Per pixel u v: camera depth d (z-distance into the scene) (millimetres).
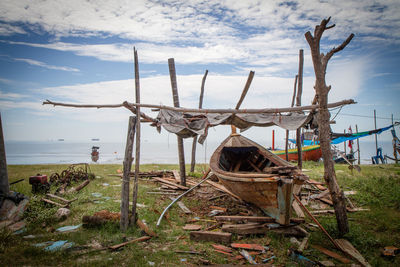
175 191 10906
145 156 57812
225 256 5168
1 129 6781
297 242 5824
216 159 9617
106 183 12328
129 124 6648
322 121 6398
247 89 7602
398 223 7047
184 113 9266
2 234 5531
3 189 6750
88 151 88750
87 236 5781
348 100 7605
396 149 22500
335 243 5660
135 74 6812
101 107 6949
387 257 5172
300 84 11766
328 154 6363
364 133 18625
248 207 8375
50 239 5652
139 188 11258
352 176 13336
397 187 10297
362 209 8367
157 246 5555
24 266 4445
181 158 11586
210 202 9305
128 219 6375
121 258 4887
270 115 8539
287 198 5965
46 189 9461
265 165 9836
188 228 6609
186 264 4770
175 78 10805
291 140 31047
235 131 11828
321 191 10539
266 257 5125
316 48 6219
